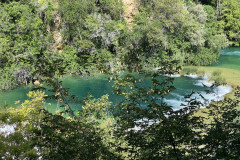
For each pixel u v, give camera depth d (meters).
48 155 5.19
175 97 27.30
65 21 43.22
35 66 5.58
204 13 51.69
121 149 5.45
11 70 33.16
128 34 42.56
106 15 45.81
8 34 38.12
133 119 5.40
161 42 43.38
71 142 5.31
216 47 48.56
